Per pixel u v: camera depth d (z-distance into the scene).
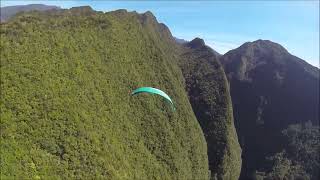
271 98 164.88
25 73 68.75
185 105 111.75
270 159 145.88
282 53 183.75
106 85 85.88
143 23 121.19
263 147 152.50
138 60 102.50
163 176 88.06
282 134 153.62
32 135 63.31
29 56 71.75
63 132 67.69
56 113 68.62
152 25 129.88
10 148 58.38
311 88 165.25
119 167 73.56
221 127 122.88
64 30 84.62
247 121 160.38
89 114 75.38
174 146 96.75
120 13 109.75
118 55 95.38
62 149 65.88
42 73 71.25
